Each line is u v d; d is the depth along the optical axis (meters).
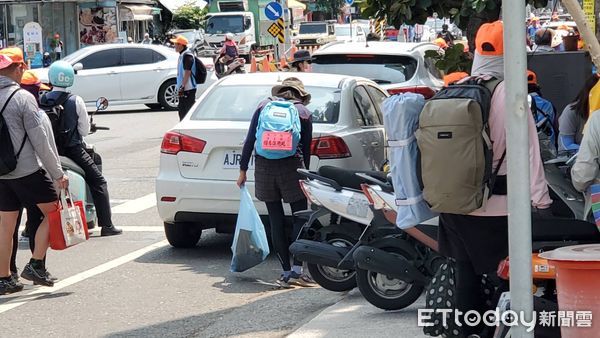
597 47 5.88
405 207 6.31
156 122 28.03
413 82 14.99
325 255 8.83
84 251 11.78
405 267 8.05
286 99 9.88
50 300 9.51
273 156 9.63
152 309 9.12
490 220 6.11
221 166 10.97
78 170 12.45
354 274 9.31
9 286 9.74
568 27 18.61
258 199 9.93
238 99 11.49
